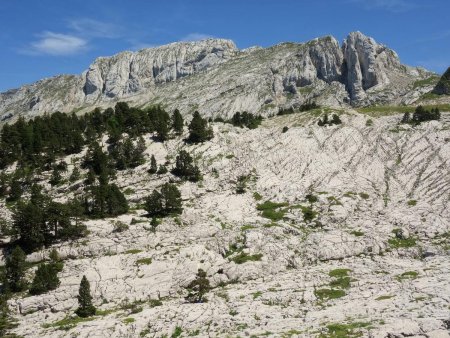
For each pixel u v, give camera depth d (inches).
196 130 6205.7
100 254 3969.0
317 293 3019.2
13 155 5866.1
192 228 4286.4
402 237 4015.8
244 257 3786.9
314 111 7593.5
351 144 6033.5
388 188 5059.1
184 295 3467.0
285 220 4505.4
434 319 2092.8
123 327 2810.0
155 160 5511.8
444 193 4682.6
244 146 6210.6
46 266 3560.5
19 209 4153.5
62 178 5442.9
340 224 4345.5
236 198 5032.0
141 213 4650.6
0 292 3558.1
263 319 2620.6
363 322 2274.9
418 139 5885.8
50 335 2849.4
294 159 5812.0
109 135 6264.8
